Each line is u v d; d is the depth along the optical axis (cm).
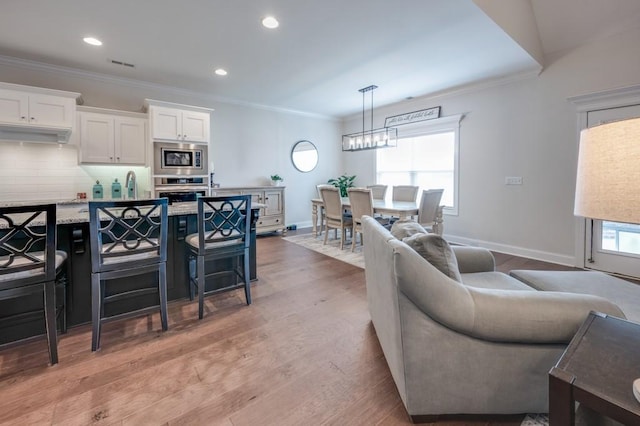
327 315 241
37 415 139
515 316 122
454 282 130
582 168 91
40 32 300
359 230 431
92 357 185
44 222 202
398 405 145
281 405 146
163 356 186
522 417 137
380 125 624
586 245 362
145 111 440
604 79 339
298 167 653
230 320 234
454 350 127
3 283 160
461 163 485
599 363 85
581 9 319
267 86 473
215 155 536
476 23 283
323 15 272
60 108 354
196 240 244
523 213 417
